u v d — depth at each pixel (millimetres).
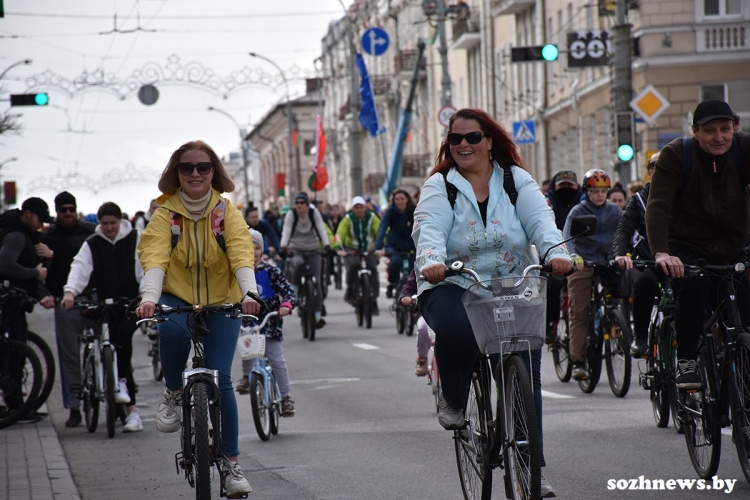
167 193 20750
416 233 19125
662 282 27016
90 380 32906
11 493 23250
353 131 118062
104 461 28234
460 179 19141
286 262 66562
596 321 35000
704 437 22406
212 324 20562
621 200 47188
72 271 32250
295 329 63188
